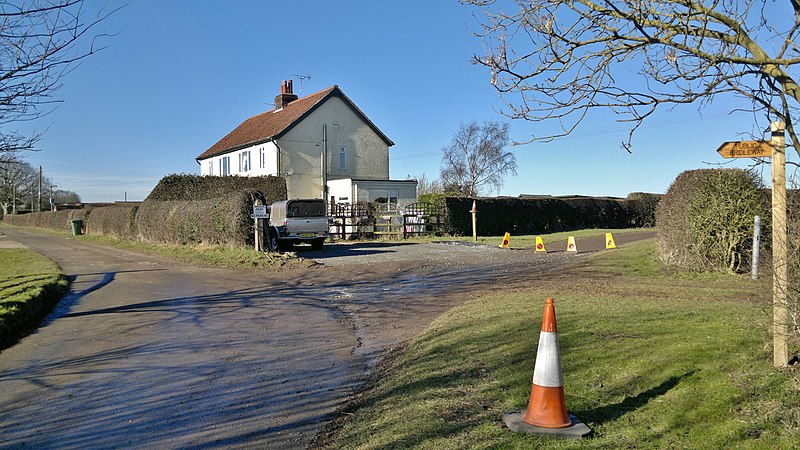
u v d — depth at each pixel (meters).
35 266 19.38
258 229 20.69
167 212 27.34
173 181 33.16
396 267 17.38
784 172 5.01
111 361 7.63
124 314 11.13
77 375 7.02
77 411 5.73
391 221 31.69
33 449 4.83
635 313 8.10
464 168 65.31
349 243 27.97
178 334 9.21
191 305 11.99
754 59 4.09
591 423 4.43
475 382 5.53
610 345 6.35
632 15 4.25
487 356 6.35
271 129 40.25
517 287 11.92
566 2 4.65
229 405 5.77
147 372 7.06
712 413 4.43
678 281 12.11
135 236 31.81
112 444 4.88
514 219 36.69
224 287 14.62
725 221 12.63
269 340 8.61
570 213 40.59
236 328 9.55
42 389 6.49
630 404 4.75
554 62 4.83
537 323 7.72
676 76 4.30
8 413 5.73
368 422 4.91
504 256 20.09
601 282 12.05
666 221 14.17
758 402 4.52
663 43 4.38
